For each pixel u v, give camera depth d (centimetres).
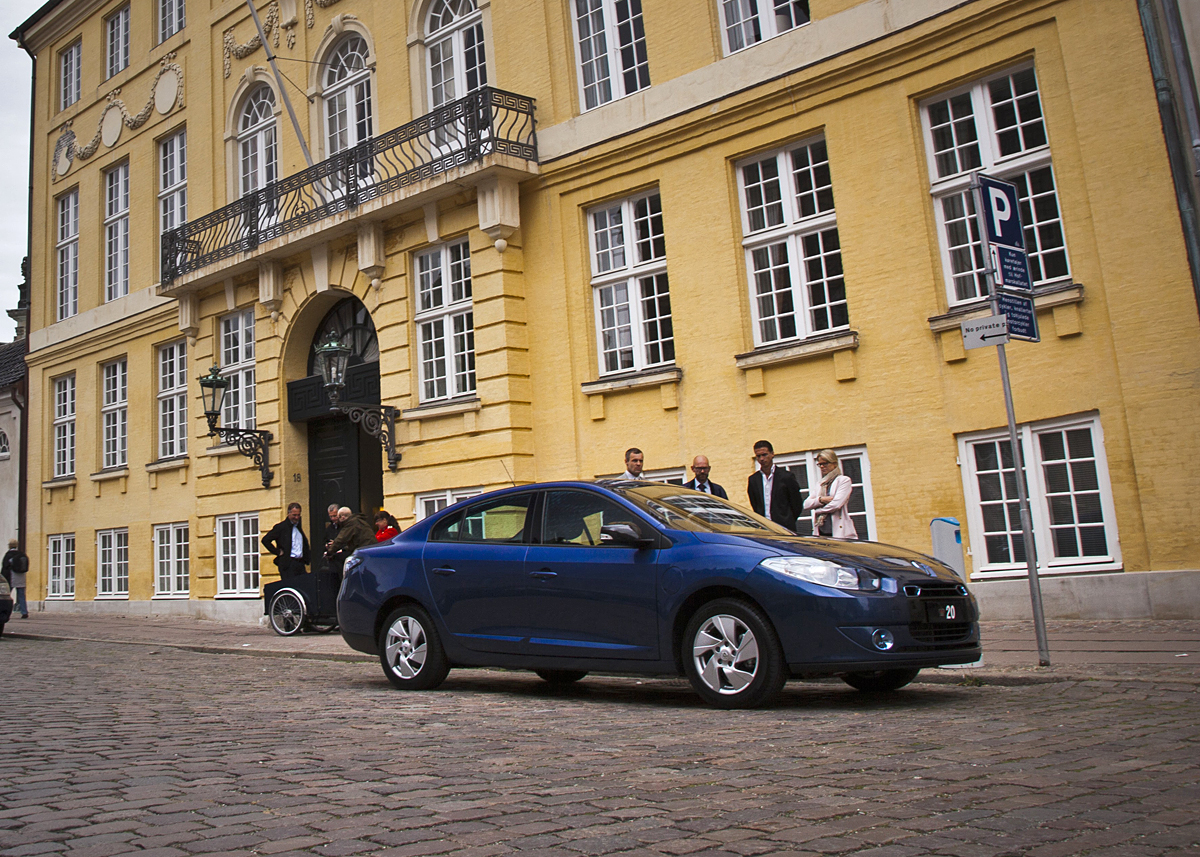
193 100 2250
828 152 1275
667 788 432
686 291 1391
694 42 1410
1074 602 1052
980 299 1162
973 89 1179
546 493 792
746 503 1310
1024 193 1141
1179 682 672
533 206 1569
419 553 838
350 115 1902
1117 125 1052
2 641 1636
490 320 1552
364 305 1786
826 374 1255
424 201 1633
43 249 2731
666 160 1427
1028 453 1103
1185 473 993
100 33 2603
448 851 341
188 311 2106
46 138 2759
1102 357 1052
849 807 392
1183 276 1003
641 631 704
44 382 2669
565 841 350
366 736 596
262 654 1272
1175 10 1022
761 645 652
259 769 495
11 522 2762
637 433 1430
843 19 1263
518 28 1617
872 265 1226
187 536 2194
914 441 1178
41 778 484
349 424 1852
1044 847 336
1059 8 1097
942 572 690
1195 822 363
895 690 740
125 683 962
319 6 1956
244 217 1948
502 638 774
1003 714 610
